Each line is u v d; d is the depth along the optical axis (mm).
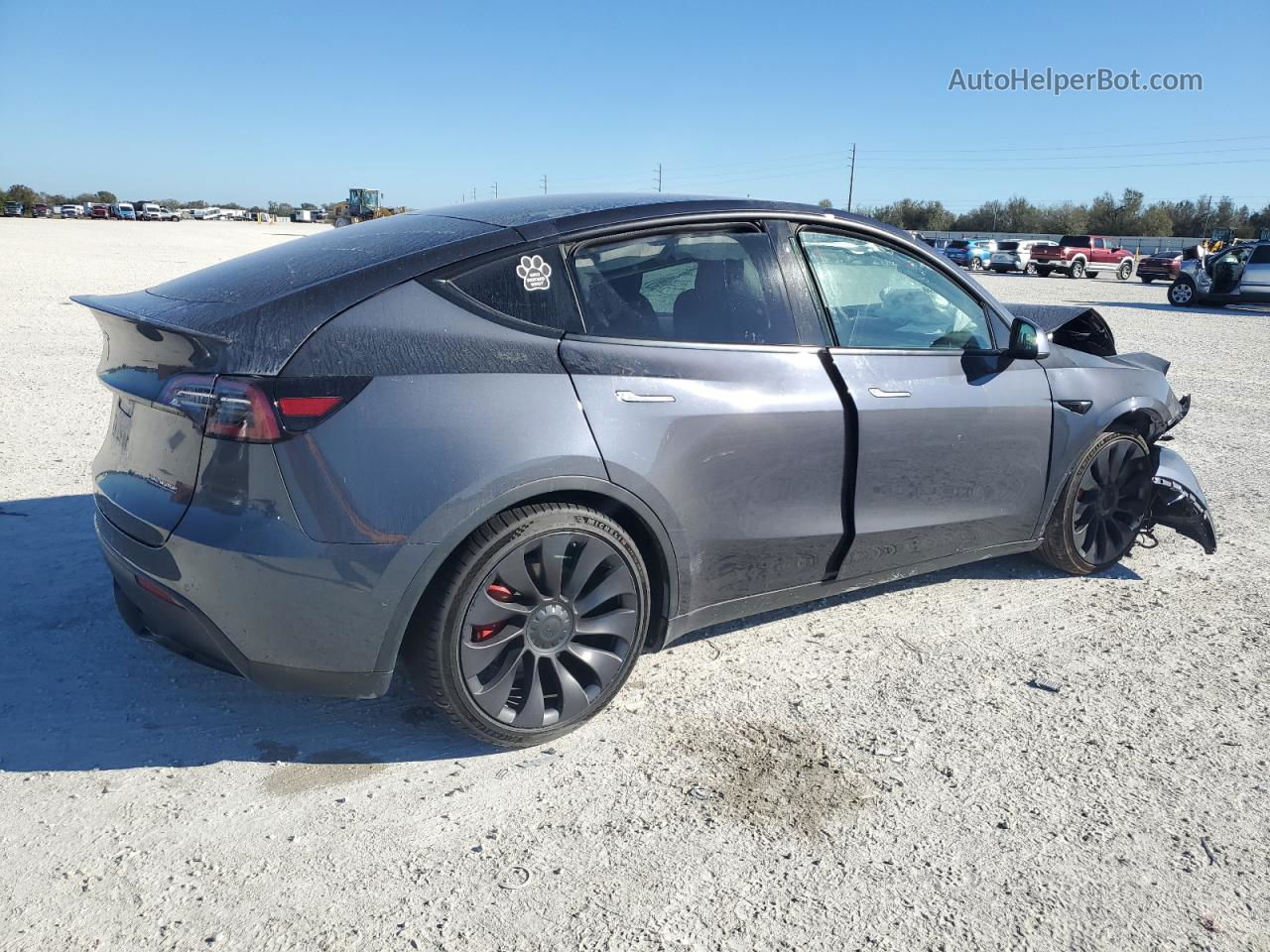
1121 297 25156
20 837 2312
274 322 2389
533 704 2709
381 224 3049
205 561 2375
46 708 2895
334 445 2348
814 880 2264
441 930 2061
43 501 4746
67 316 12273
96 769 2611
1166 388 4352
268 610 2387
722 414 2893
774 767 2730
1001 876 2295
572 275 2756
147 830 2361
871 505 3322
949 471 3512
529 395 2564
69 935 2006
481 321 2582
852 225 3352
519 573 2580
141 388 2578
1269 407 8711
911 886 2252
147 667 3170
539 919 2104
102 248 30094
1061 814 2545
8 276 17750
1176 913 2186
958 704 3121
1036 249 38406
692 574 2969
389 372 2422
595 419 2650
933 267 3578
